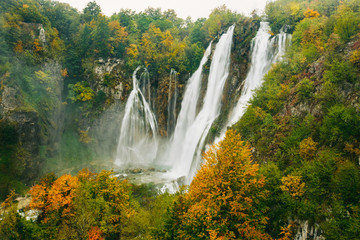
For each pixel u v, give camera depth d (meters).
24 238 21.72
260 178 20.91
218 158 19.91
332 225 16.94
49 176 27.77
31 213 24.70
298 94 31.08
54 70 60.06
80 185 25.81
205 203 18.62
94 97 64.94
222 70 58.03
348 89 25.84
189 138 56.00
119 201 25.81
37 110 50.44
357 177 17.94
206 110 58.44
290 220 20.97
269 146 30.33
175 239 17.84
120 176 48.53
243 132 35.81
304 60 34.62
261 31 55.47
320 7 52.06
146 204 34.59
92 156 61.69
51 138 54.44
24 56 52.47
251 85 49.84
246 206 18.17
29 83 50.78
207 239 16.42
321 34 37.47
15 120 44.94
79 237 21.89
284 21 52.00
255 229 18.70
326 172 20.09
